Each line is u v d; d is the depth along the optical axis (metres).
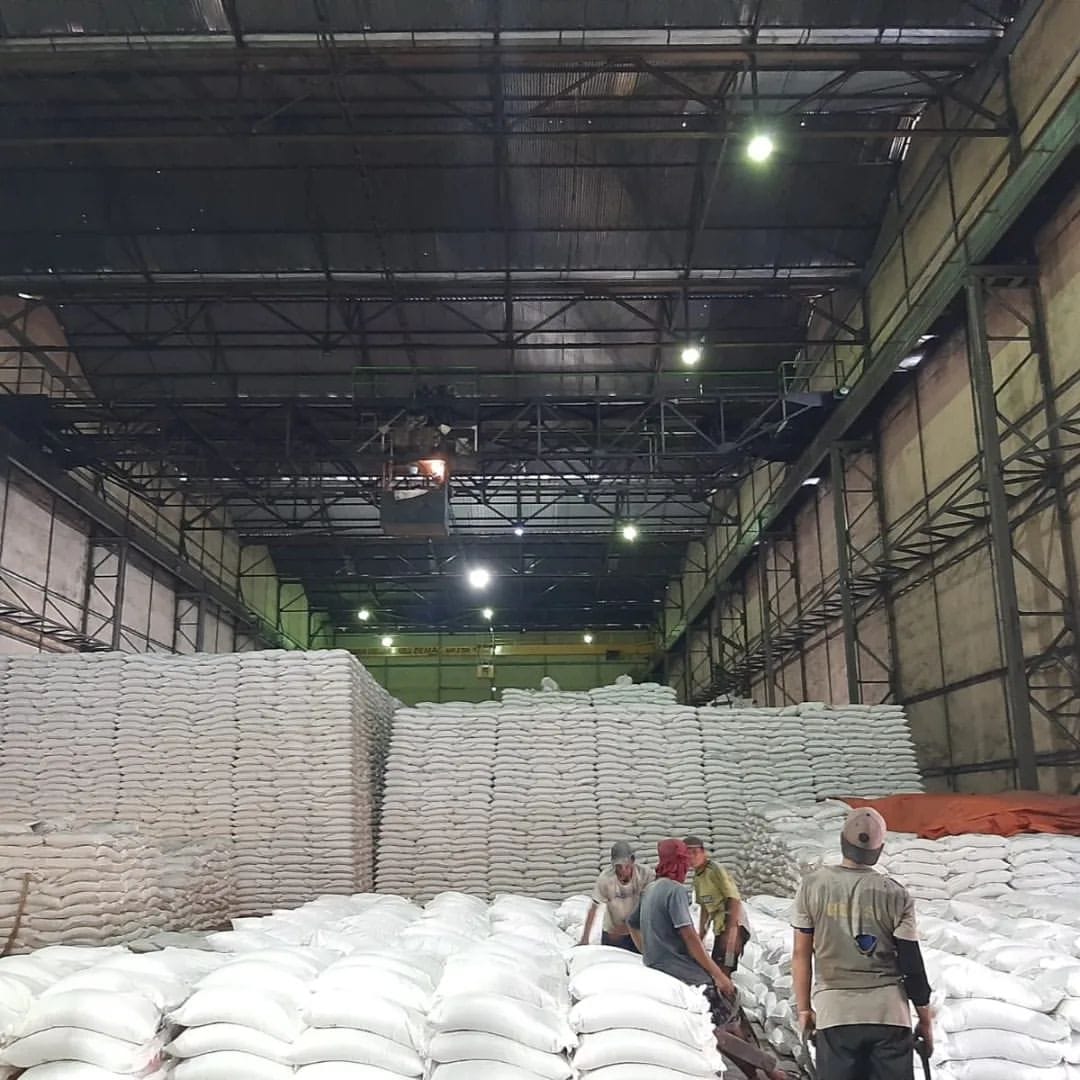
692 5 13.79
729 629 29.97
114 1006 4.13
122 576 21.55
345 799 11.55
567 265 18.86
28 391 19.89
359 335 20.53
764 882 11.03
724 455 20.30
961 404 14.94
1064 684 12.45
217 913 10.83
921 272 16.17
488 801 12.35
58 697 11.86
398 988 4.47
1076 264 12.05
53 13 13.71
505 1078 4.09
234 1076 4.15
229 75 14.77
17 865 8.51
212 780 11.62
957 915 6.73
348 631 39.59
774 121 14.33
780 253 18.59
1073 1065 4.73
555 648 39.31
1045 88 12.94
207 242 18.34
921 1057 4.30
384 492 19.14
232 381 21.31
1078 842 8.47
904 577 17.55
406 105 16.12
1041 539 12.94
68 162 17.17
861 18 13.88
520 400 20.09
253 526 30.00
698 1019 4.41
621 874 6.50
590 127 16.55
